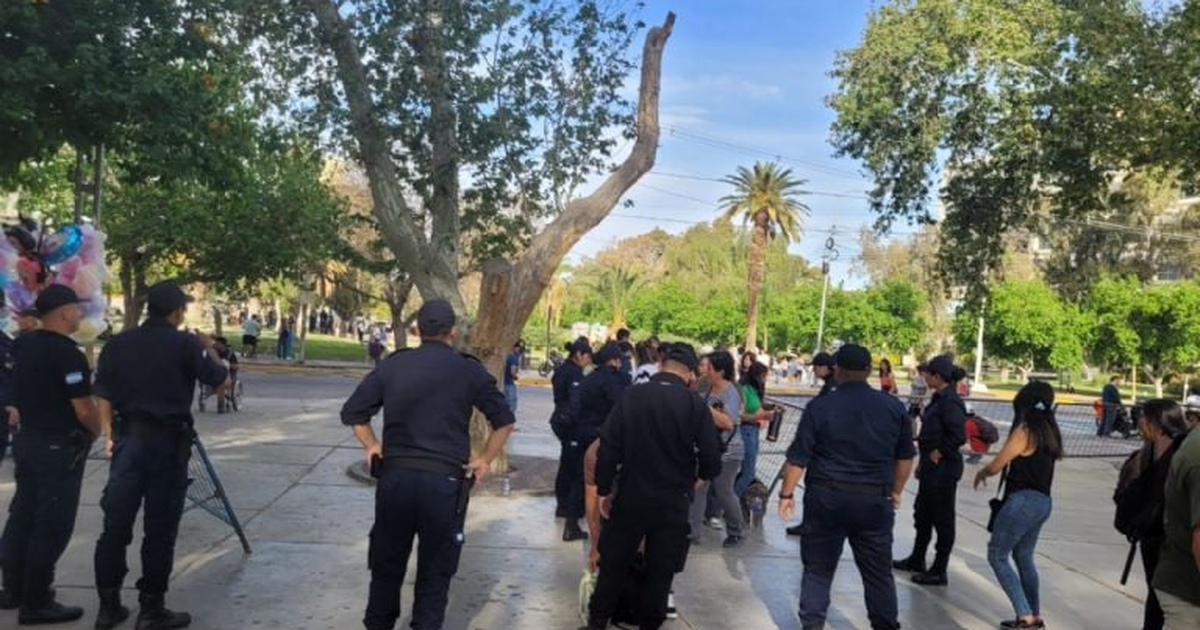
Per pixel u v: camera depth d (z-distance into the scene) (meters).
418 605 4.85
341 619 5.62
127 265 27.27
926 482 7.41
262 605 5.84
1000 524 6.24
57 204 22.52
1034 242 56.53
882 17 17.08
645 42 10.74
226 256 26.27
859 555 5.58
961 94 16.88
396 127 10.13
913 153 17.39
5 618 5.34
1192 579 3.77
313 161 11.22
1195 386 6.41
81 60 10.45
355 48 10.27
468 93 10.12
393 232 10.55
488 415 5.01
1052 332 49.03
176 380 5.25
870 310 59.94
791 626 6.05
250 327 36.03
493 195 10.49
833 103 17.81
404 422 4.81
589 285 73.31
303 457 11.70
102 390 5.21
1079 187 16.19
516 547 7.67
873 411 5.55
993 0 15.93
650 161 10.74
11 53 10.86
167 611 5.33
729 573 7.34
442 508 4.77
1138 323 46.66
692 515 8.22
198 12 11.55
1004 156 17.22
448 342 5.08
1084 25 14.68
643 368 8.45
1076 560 8.56
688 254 76.94
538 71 10.26
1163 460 5.38
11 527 5.42
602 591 5.23
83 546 6.91
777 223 52.50
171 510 5.27
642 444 5.12
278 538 7.50
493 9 9.98
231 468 10.68
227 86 12.53
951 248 18.86
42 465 5.18
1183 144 13.62
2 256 9.77
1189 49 13.28
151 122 11.23
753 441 9.02
